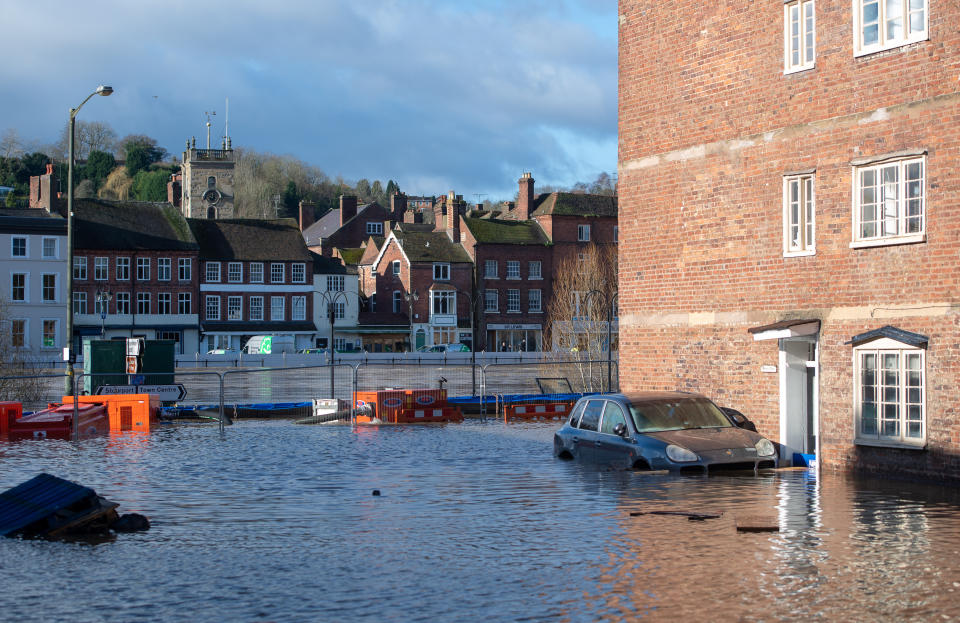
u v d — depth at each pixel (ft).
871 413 65.31
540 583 35.50
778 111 72.54
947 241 61.26
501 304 345.72
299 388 172.45
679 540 42.91
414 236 348.59
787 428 71.51
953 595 33.45
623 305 85.46
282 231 334.65
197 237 321.93
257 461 73.92
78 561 39.70
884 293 65.00
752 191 74.43
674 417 68.08
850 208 67.31
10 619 31.42
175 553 41.16
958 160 60.85
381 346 343.05
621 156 85.87
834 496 55.36
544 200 362.12
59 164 595.47
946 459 60.39
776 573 36.65
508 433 98.02
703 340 78.23
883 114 65.36
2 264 285.64
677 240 80.69
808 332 68.49
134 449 82.74
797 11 71.61
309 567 38.40
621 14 85.92
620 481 61.36
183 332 311.06
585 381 157.79
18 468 69.51
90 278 297.74
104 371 131.64
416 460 74.38
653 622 30.58
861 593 33.76
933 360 61.52
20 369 130.31
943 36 61.87
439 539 43.75
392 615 31.60
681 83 80.33
